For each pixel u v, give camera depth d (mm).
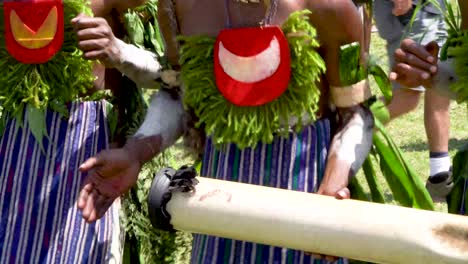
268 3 2799
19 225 3477
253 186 2641
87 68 3430
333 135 2920
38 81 3408
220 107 2857
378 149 3191
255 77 2801
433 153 5422
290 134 2902
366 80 2906
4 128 3521
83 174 3457
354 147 2852
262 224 2551
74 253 3449
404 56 2756
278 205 2547
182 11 2914
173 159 4180
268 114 2832
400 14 5113
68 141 3461
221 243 2953
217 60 2832
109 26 3229
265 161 2904
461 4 3039
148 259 3807
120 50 3164
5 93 3443
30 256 3463
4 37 3434
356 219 2469
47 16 3363
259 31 2789
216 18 2854
